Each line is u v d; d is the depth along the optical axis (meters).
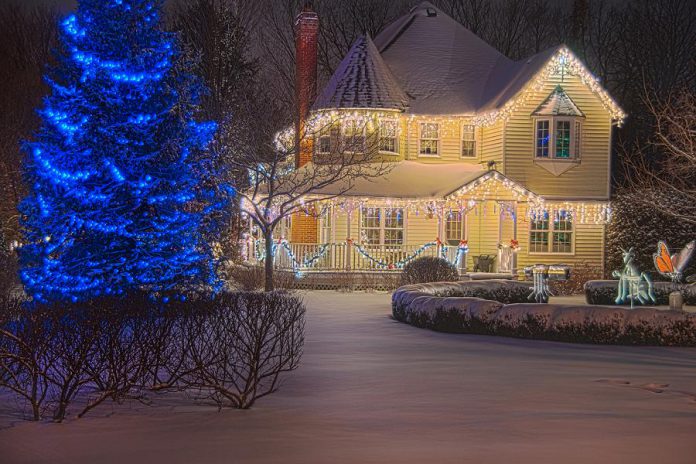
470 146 42.50
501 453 8.61
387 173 37.31
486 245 40.03
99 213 22.34
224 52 43.06
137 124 22.72
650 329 19.23
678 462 8.23
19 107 54.59
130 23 23.50
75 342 12.15
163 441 9.34
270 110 40.25
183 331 12.73
